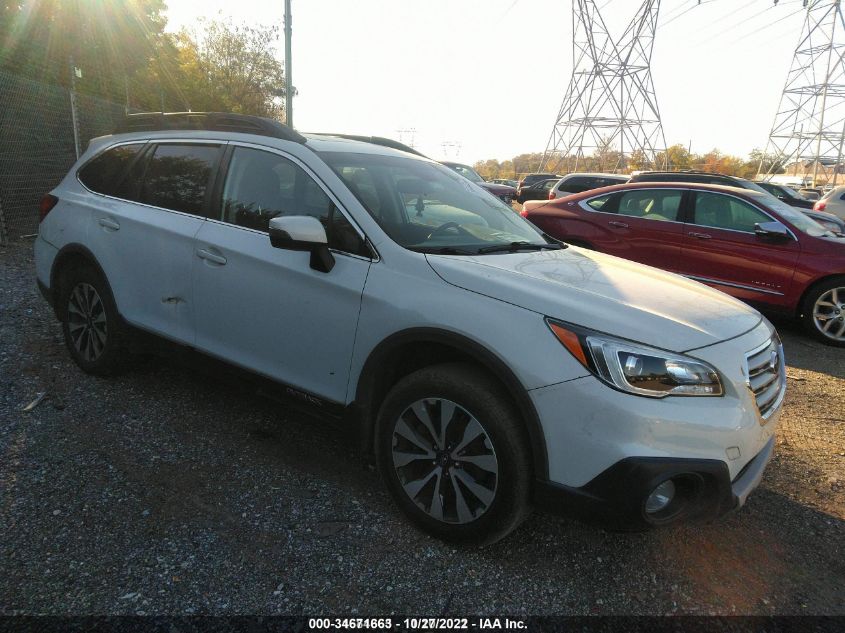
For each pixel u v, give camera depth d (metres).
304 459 3.27
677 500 2.30
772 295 6.71
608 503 2.20
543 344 2.30
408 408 2.62
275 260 3.01
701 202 7.27
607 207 7.95
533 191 23.42
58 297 4.18
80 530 2.55
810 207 16.95
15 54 12.02
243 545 2.54
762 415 2.53
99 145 4.25
